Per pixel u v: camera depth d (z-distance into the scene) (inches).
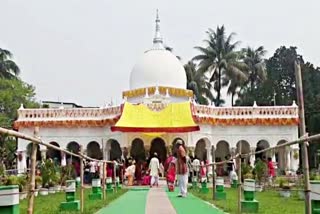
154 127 1267.2
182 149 745.6
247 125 1393.9
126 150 1331.2
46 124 1405.0
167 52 1585.9
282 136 1384.1
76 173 1135.6
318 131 1939.0
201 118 1348.4
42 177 890.7
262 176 968.9
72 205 538.9
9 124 1792.6
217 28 2194.9
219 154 1517.0
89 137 1409.9
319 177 799.7
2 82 1860.2
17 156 1407.5
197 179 1067.3
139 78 1537.9
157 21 1631.4
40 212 551.2
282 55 2549.2
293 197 796.6
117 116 1344.7
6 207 283.7
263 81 2273.6
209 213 505.0
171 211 525.7
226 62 2129.7
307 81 2244.1
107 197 738.2
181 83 1547.7
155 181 1105.4
